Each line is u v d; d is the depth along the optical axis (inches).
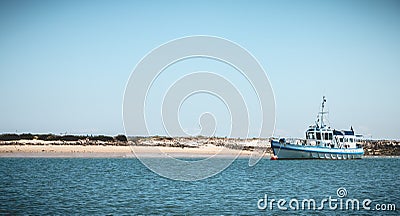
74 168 4033.0
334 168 4475.9
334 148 5556.1
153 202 2162.9
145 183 2955.2
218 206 2074.3
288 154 5359.3
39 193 2407.7
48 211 1898.4
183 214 1881.2
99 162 4798.2
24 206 2003.0
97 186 2758.4
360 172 4035.4
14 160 4815.5
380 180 3316.9
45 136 6496.1
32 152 5625.0
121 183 2940.5
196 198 2304.4
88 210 1935.3
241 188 2741.1
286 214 1908.2
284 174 3740.2
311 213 1932.8
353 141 5900.6
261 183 3034.0
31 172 3572.8
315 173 3868.1
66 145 6195.9
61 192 2460.6
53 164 4416.8
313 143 5605.3
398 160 6722.4
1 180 2997.0
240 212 1940.2
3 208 1947.6
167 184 2908.5
